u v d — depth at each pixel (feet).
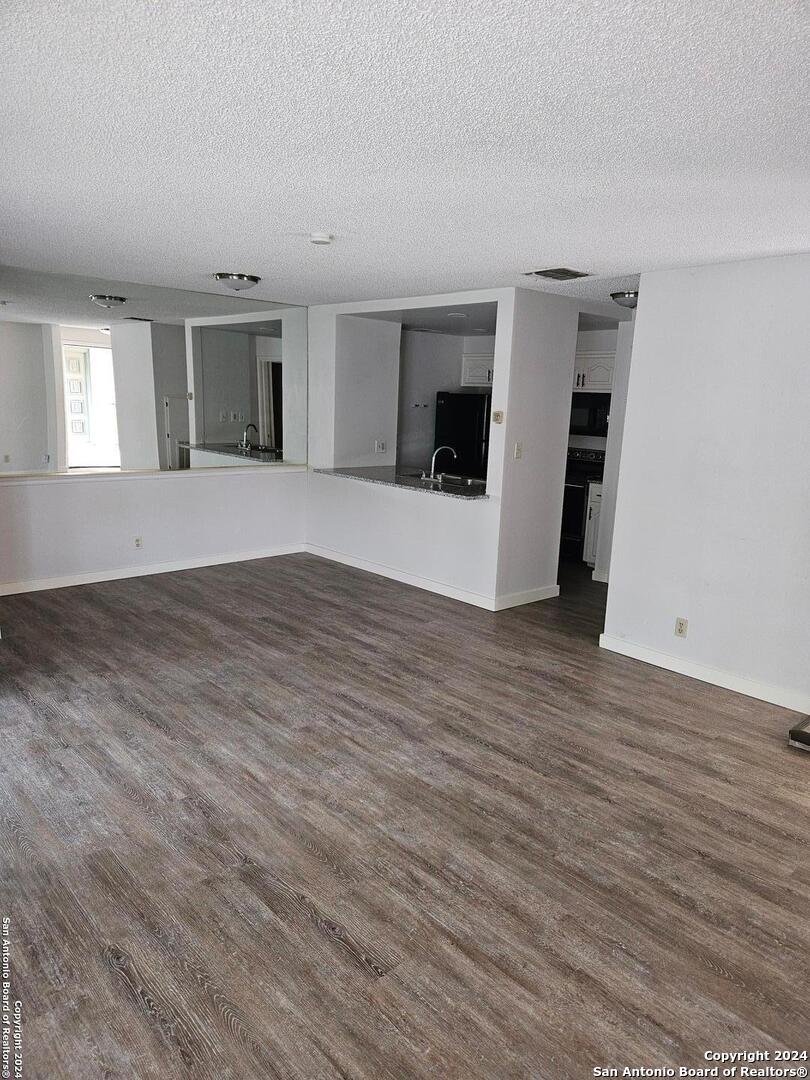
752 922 7.37
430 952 6.80
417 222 10.10
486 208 9.21
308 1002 6.18
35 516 17.33
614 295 15.70
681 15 4.37
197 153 7.37
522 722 11.66
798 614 12.17
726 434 12.71
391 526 19.89
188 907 7.25
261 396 20.98
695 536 13.35
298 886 7.63
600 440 23.70
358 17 4.54
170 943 6.77
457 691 12.76
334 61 5.19
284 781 9.64
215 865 7.89
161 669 13.23
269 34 4.80
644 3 4.24
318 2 4.33
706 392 12.89
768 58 4.90
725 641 13.17
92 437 18.21
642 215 9.30
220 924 7.04
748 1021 6.18
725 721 11.91
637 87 5.48
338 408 21.26
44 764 9.80
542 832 8.75
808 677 12.16
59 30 4.77
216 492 20.56
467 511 17.69
